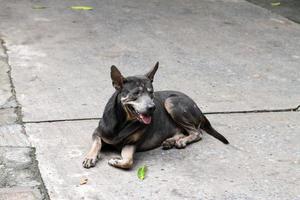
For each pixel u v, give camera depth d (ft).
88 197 13.79
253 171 15.37
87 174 14.85
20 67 22.58
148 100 14.82
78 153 15.97
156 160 15.80
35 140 16.65
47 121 17.93
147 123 14.82
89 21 29.27
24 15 29.73
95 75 22.12
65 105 19.20
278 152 16.55
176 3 33.99
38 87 20.70
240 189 14.40
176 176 14.94
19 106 18.97
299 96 21.06
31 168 15.07
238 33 28.63
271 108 19.83
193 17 31.12
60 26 28.17
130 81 15.19
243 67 23.89
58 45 25.44
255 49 26.30
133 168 15.29
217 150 16.52
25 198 13.65
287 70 23.81
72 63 23.35
